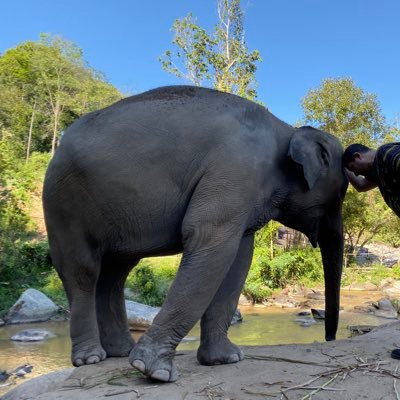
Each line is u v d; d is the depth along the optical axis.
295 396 2.68
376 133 19.28
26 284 12.27
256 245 15.70
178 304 2.95
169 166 3.11
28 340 8.19
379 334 4.30
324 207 3.58
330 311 3.93
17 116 34.75
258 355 3.56
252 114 3.29
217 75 18.59
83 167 3.16
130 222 3.21
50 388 3.46
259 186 3.17
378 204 18.53
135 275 12.76
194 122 3.14
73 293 3.46
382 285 16.03
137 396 2.75
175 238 3.25
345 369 3.07
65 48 37.66
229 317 3.50
